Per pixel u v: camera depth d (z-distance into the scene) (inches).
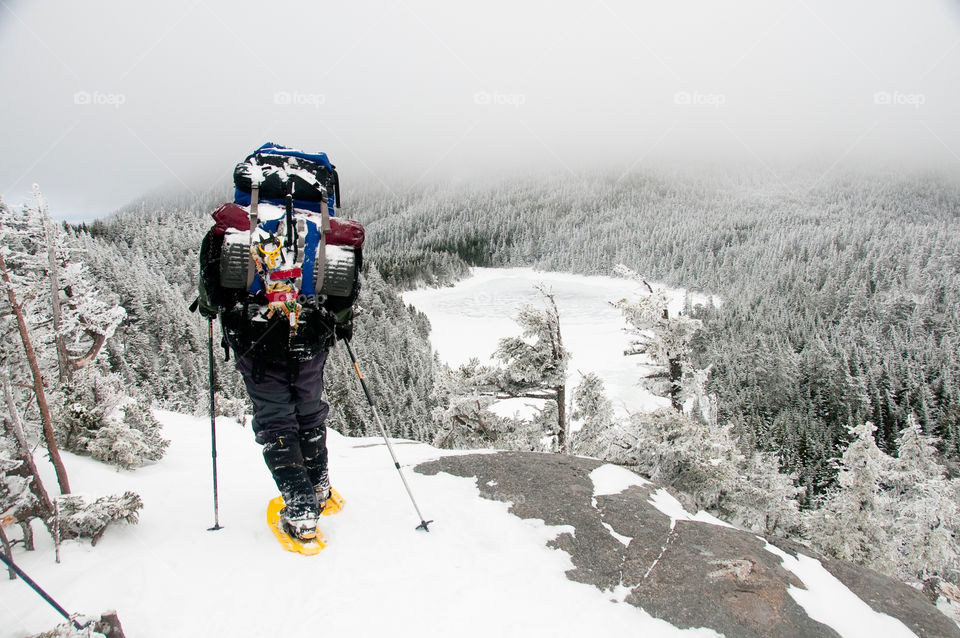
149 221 7421.3
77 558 122.3
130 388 627.5
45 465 218.7
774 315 5880.9
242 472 190.1
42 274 350.3
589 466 191.8
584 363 5032.0
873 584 134.6
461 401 585.3
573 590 122.1
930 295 6072.8
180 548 127.1
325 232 114.3
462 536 140.7
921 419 3262.8
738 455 481.1
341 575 119.5
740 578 127.6
